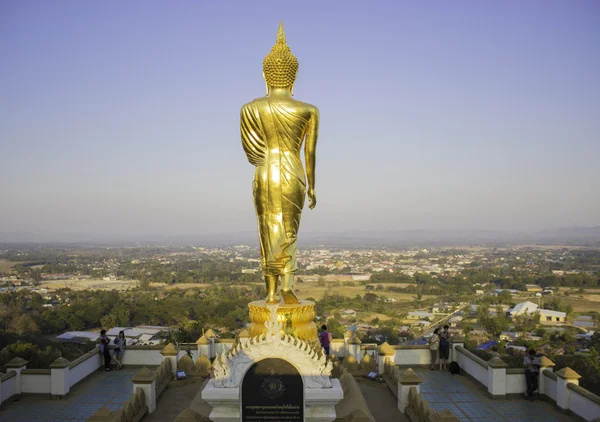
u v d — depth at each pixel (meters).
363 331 55.81
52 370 14.90
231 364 9.68
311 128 12.81
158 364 18.03
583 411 13.16
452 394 15.43
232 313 60.94
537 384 14.88
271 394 9.61
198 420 10.59
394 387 14.47
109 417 10.77
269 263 12.74
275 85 13.02
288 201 12.62
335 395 9.60
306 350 9.71
